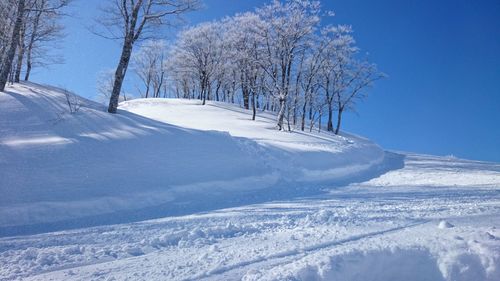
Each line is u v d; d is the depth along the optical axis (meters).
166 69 50.12
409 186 12.37
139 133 11.80
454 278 3.98
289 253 4.20
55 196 7.42
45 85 18.64
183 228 5.55
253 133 21.64
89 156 9.41
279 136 21.53
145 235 5.17
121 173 9.08
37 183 7.67
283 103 26.33
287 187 11.59
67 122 11.44
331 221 5.68
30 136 9.94
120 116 13.38
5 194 7.05
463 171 18.05
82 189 7.93
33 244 4.73
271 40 28.20
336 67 34.97
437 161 24.73
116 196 8.08
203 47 40.53
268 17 28.44
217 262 3.92
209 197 9.30
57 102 13.38
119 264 3.92
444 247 4.24
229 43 34.56
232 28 34.88
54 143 9.60
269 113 36.53
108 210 7.64
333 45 32.53
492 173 16.88
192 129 14.33
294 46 27.41
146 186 8.89
